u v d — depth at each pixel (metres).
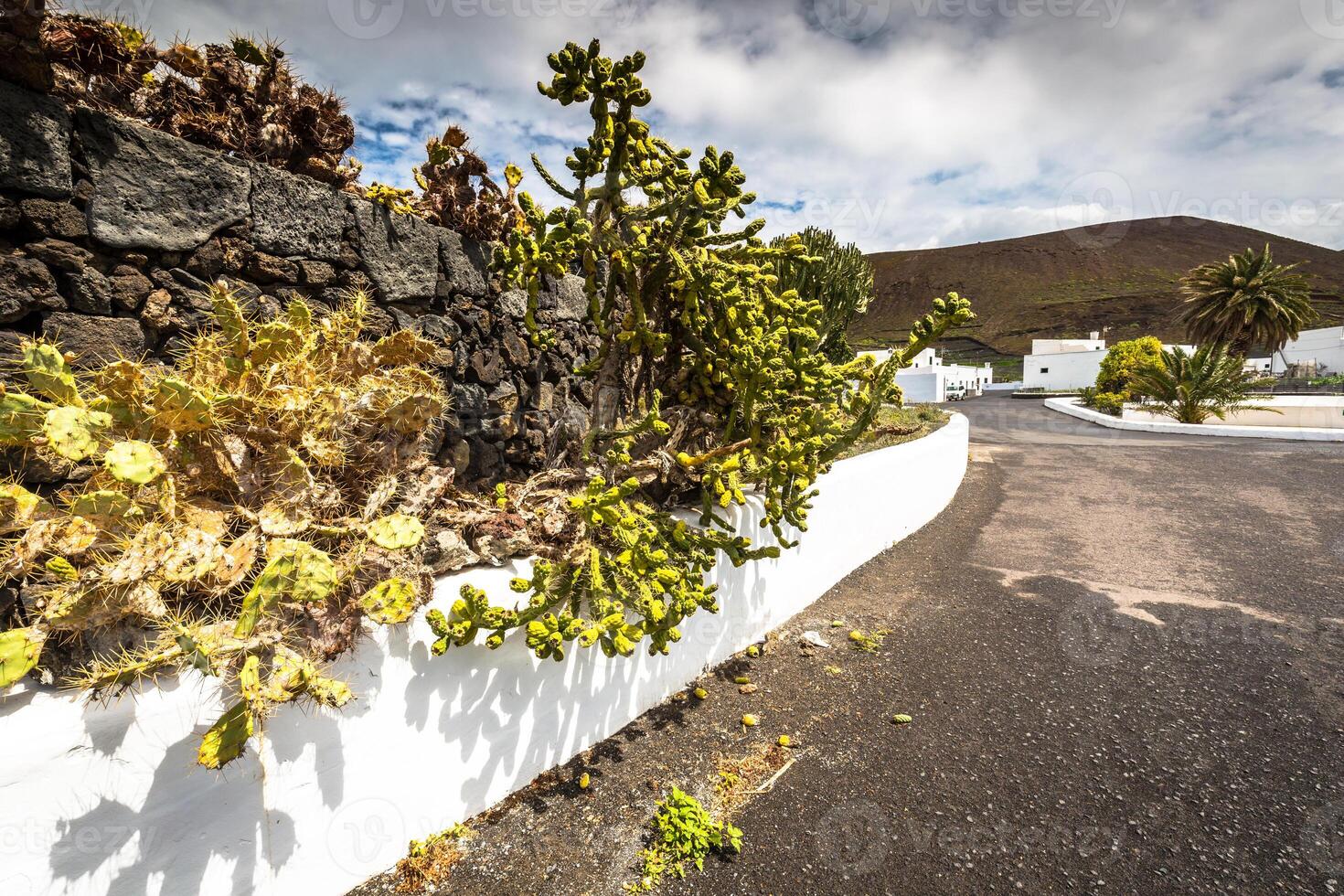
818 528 4.21
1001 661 3.31
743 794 2.24
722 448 2.89
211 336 1.75
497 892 1.79
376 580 1.71
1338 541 5.49
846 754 2.48
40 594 1.29
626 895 1.80
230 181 2.01
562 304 3.64
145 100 1.98
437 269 2.78
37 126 1.58
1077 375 45.09
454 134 2.96
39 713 1.24
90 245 1.73
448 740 1.95
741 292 2.81
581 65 2.33
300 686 1.37
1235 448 11.39
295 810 1.59
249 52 2.12
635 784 2.27
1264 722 2.70
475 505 2.35
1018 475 9.30
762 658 3.33
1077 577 4.68
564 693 2.34
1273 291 27.86
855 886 1.84
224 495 1.73
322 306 2.31
